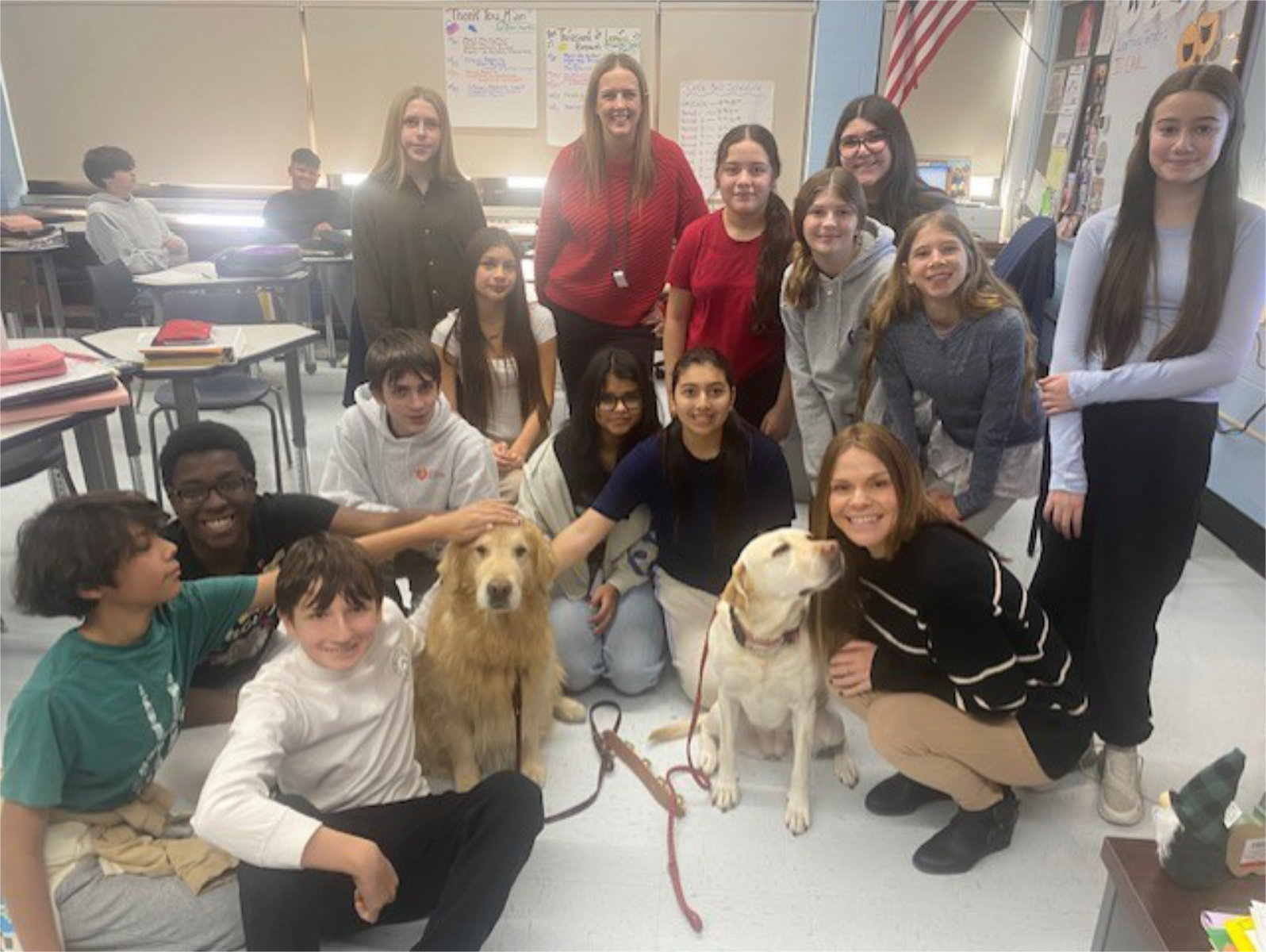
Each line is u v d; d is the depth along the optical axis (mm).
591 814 1938
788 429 2900
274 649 1881
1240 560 3260
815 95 5344
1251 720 2314
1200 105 1578
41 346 2838
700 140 5566
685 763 2107
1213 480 3463
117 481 2814
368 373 2225
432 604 2000
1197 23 3516
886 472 1651
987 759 1736
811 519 1875
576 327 3086
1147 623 1849
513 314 2830
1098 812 1971
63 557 1337
